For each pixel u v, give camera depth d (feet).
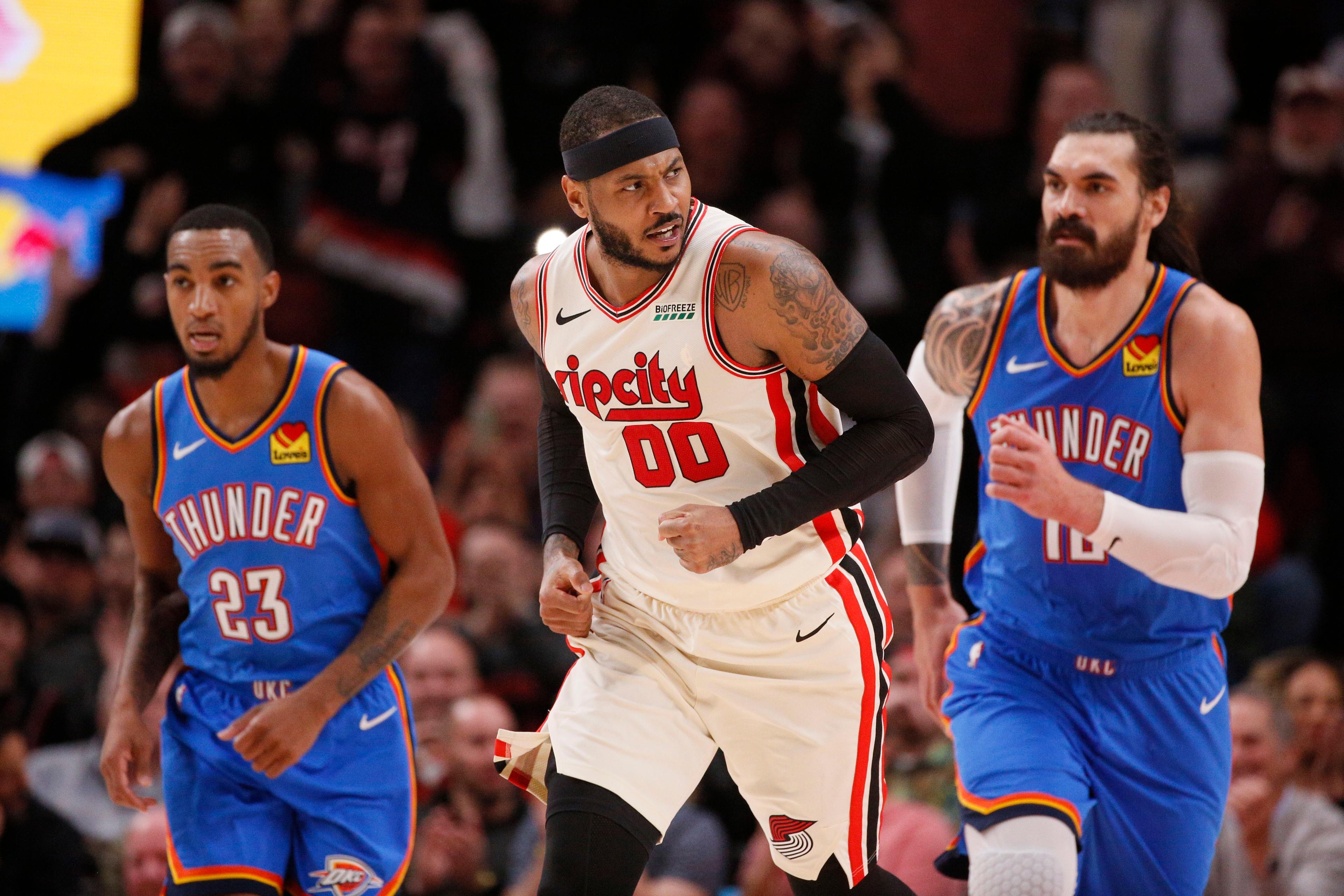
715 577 35.76
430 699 63.31
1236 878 51.60
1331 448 90.38
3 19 94.02
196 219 40.98
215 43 93.71
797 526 33.94
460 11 102.68
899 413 34.60
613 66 102.68
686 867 57.82
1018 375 40.42
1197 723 39.68
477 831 60.80
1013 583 40.50
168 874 41.45
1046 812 37.01
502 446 84.74
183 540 41.96
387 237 95.40
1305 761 61.11
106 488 89.51
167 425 42.01
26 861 62.80
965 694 40.63
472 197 99.66
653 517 36.27
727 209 97.50
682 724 36.70
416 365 96.32
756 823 65.10
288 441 41.34
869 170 96.27
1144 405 38.88
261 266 41.37
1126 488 39.40
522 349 96.27
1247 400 37.88
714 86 97.50
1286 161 93.15
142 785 42.32
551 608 36.47
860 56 97.40
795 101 99.66
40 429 93.91
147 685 42.91
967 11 100.89
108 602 77.30
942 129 99.14
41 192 93.91
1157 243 41.06
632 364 34.81
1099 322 39.37
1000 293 41.04
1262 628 81.87
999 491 35.45
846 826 37.29
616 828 35.24
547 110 101.65
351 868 41.22
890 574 65.36
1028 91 102.01
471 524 80.74
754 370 34.50
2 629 69.97
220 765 41.11
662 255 33.53
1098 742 39.47
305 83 95.66
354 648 40.81
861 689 36.94
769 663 36.37
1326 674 62.08
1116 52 105.40
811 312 33.42
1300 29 98.48
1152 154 38.73
